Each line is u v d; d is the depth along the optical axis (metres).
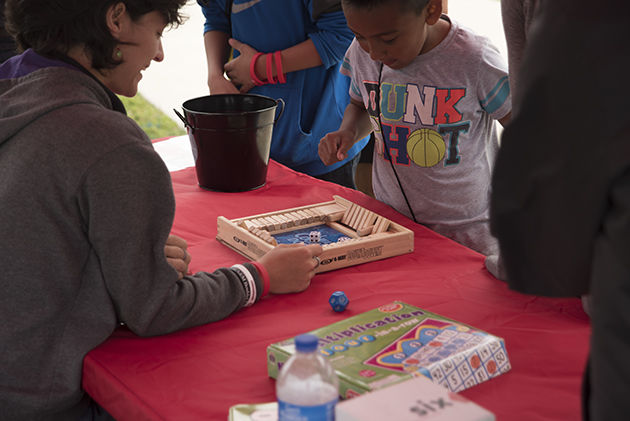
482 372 0.99
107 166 1.08
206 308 1.21
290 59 2.14
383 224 1.59
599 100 0.60
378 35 1.54
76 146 1.08
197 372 1.07
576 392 0.97
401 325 1.08
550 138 0.64
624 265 0.59
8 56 2.32
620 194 0.59
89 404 1.22
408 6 1.50
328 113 2.30
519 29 1.31
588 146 0.61
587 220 0.63
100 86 1.21
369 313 1.14
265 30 2.19
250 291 1.28
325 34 2.12
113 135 1.10
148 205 1.11
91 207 1.08
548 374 1.02
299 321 1.23
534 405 0.94
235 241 1.57
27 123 1.11
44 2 1.12
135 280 1.11
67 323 1.13
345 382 0.90
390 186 1.97
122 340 1.17
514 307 1.25
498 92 1.71
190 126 1.86
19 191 1.09
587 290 0.70
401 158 1.89
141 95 6.44
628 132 0.59
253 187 1.96
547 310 1.24
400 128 1.84
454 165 1.82
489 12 6.75
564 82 0.62
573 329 1.16
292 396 0.72
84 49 1.19
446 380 0.94
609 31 0.61
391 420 0.67
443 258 1.52
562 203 0.65
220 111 2.01
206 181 1.95
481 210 1.91
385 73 1.82
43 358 1.12
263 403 0.96
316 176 2.40
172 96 6.44
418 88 1.76
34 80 1.16
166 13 1.23
